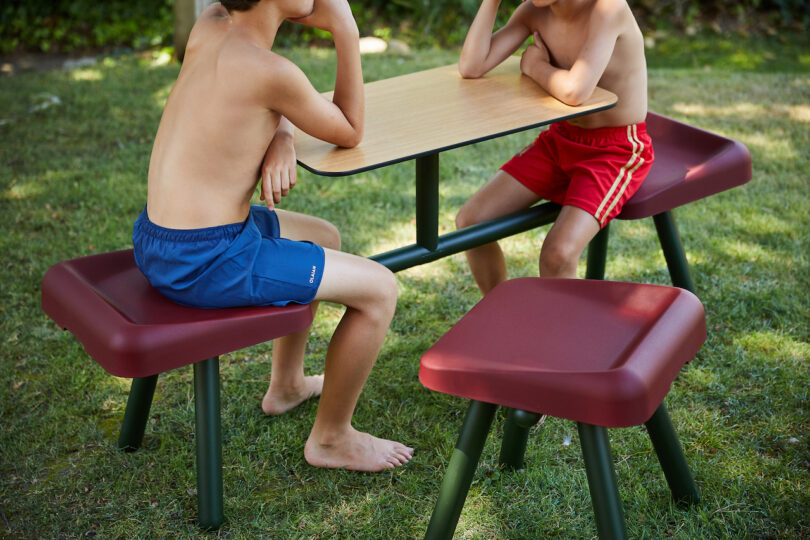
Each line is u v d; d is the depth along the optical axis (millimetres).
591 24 2141
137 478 2080
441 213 3494
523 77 2359
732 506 1910
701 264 3008
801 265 2969
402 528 1895
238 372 2520
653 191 2355
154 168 1801
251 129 1713
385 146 1853
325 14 1774
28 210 3561
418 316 2797
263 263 1782
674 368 1531
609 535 1533
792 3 6965
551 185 2443
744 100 4840
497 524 1901
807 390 2303
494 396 1498
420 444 2193
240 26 1741
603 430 1513
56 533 1898
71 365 2545
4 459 2143
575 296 1759
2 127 4578
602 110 2076
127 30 7090
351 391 1988
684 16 7012
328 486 2037
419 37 6758
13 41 7070
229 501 1991
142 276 1981
